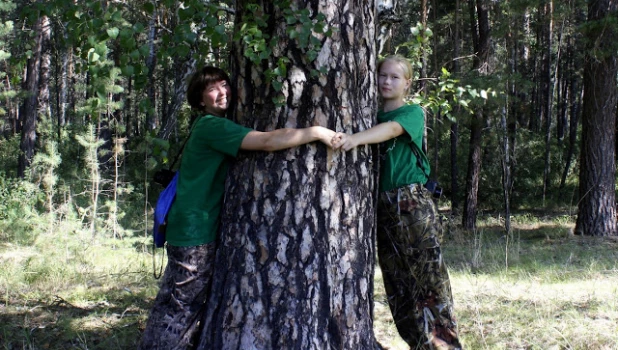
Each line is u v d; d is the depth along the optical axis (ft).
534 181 70.33
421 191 11.41
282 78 9.71
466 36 63.16
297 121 9.75
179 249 10.23
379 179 11.37
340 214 9.93
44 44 60.13
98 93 9.52
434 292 11.45
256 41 9.21
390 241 11.53
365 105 10.33
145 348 10.40
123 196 45.42
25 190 38.86
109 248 28.66
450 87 17.24
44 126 47.80
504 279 20.76
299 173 9.72
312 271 9.73
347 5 9.86
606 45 39.27
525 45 72.95
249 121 10.06
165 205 10.42
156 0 10.65
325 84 9.73
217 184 10.39
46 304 16.92
